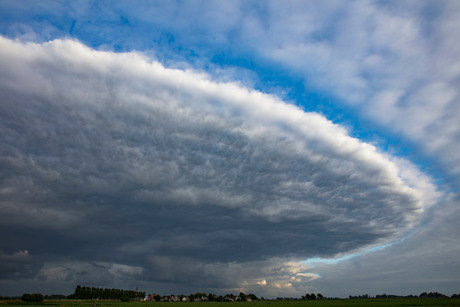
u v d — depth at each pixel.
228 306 128.50
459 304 95.44
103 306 118.06
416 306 88.38
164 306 127.50
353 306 95.56
